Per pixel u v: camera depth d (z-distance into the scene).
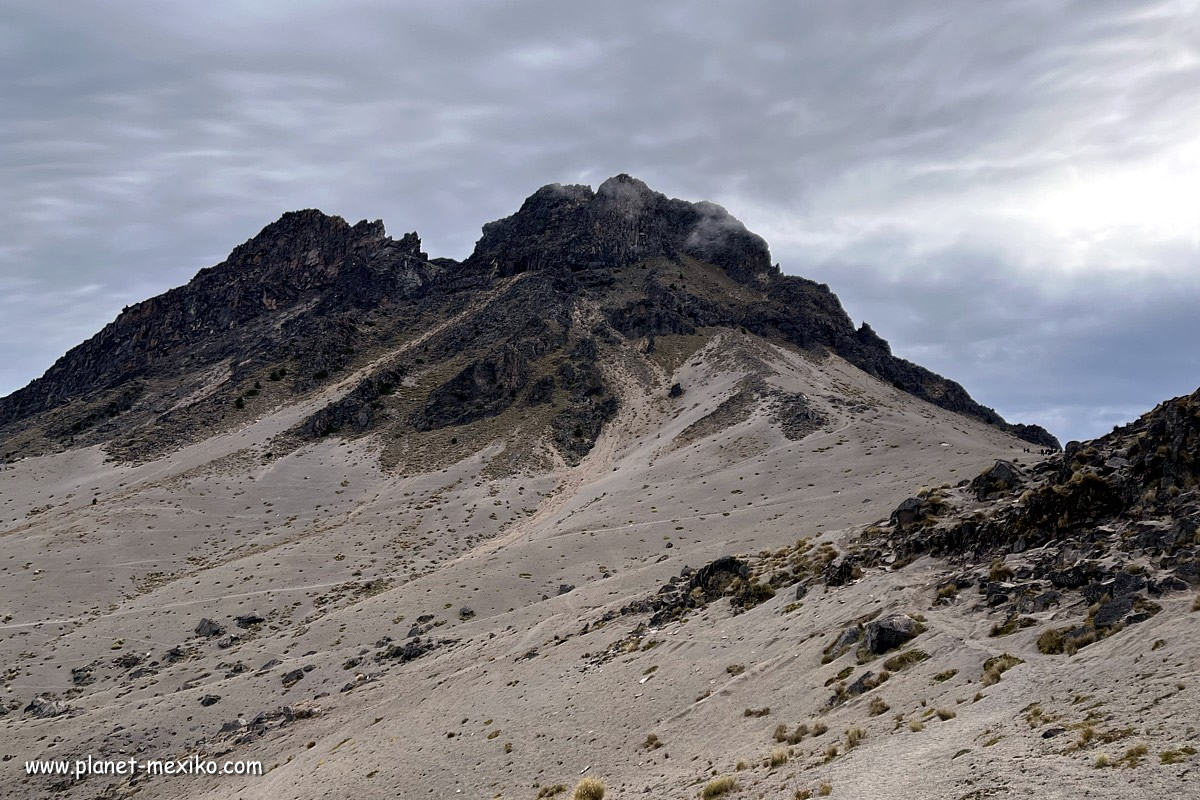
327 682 64.19
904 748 23.58
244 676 67.50
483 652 60.62
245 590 93.88
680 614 52.53
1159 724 19.05
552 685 46.66
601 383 177.88
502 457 147.25
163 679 69.94
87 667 74.75
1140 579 27.72
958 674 27.88
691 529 89.69
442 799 35.62
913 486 82.50
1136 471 36.62
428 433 163.00
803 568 49.84
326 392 188.62
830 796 21.83
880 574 42.12
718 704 34.94
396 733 46.91
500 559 89.00
